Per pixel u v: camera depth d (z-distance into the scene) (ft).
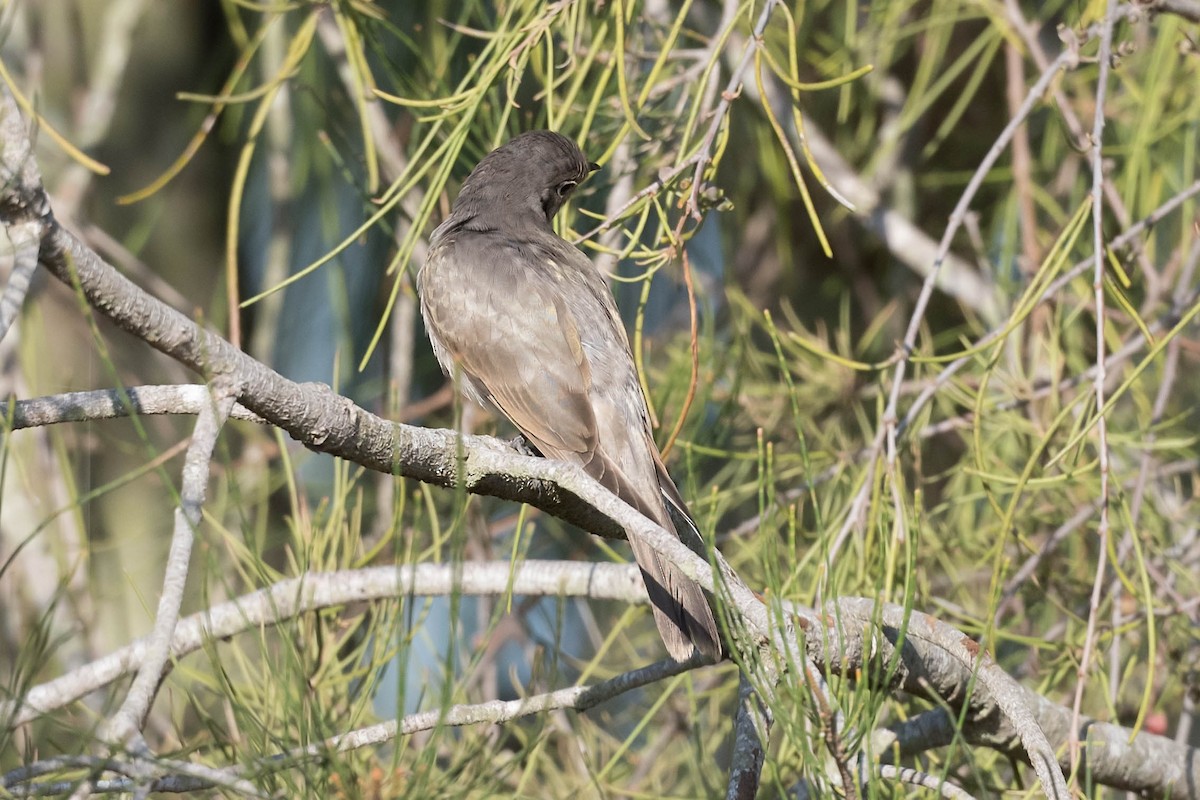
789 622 22.74
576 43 29.81
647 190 25.73
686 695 35.88
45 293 43.04
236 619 27.37
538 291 32.37
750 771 22.94
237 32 40.34
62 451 33.86
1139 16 28.94
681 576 24.75
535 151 34.78
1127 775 28.63
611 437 30.94
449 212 37.22
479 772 22.21
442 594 29.14
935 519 37.76
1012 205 40.22
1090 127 40.06
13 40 42.27
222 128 46.85
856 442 39.40
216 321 45.93
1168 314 32.27
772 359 37.52
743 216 49.88
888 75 48.70
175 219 49.26
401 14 43.21
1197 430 41.01
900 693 31.99
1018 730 22.31
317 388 22.06
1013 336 34.09
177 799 23.20
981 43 39.55
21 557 36.86
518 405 31.60
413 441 23.22
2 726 17.49
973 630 29.71
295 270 47.91
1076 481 30.89
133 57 48.49
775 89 41.98
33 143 21.03
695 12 40.88
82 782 17.04
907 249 45.88
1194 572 33.99
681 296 47.98
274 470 40.83
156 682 16.56
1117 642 28.04
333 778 17.62
